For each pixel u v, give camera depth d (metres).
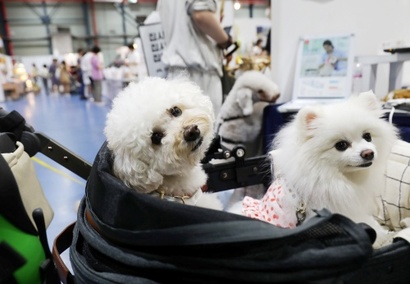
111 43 15.01
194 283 0.51
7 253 0.65
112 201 0.60
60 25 14.51
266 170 1.25
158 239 0.52
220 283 0.50
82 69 8.91
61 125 5.13
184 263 0.51
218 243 0.49
